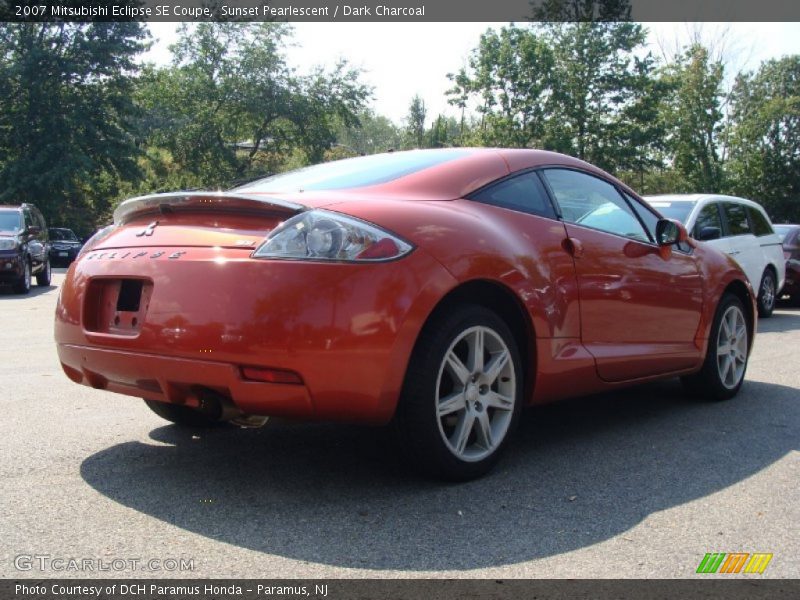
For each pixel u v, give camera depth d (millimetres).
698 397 4957
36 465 3316
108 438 3773
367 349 2738
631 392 5219
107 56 33562
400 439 2994
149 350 2877
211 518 2721
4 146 32812
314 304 2682
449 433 3119
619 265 3928
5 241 14023
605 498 3002
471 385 3131
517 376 3312
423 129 56656
